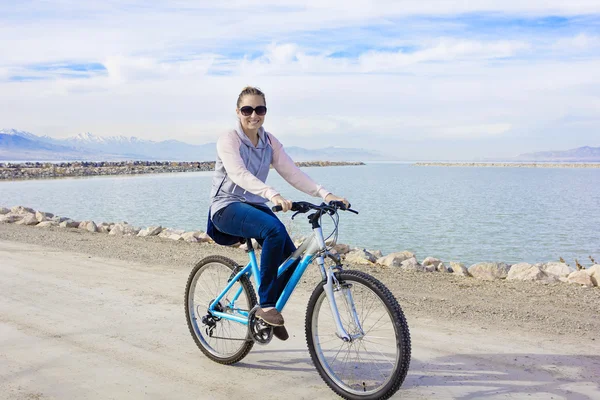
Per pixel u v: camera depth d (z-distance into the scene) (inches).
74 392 145.3
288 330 200.7
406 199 1413.6
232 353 165.5
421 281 292.7
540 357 170.4
